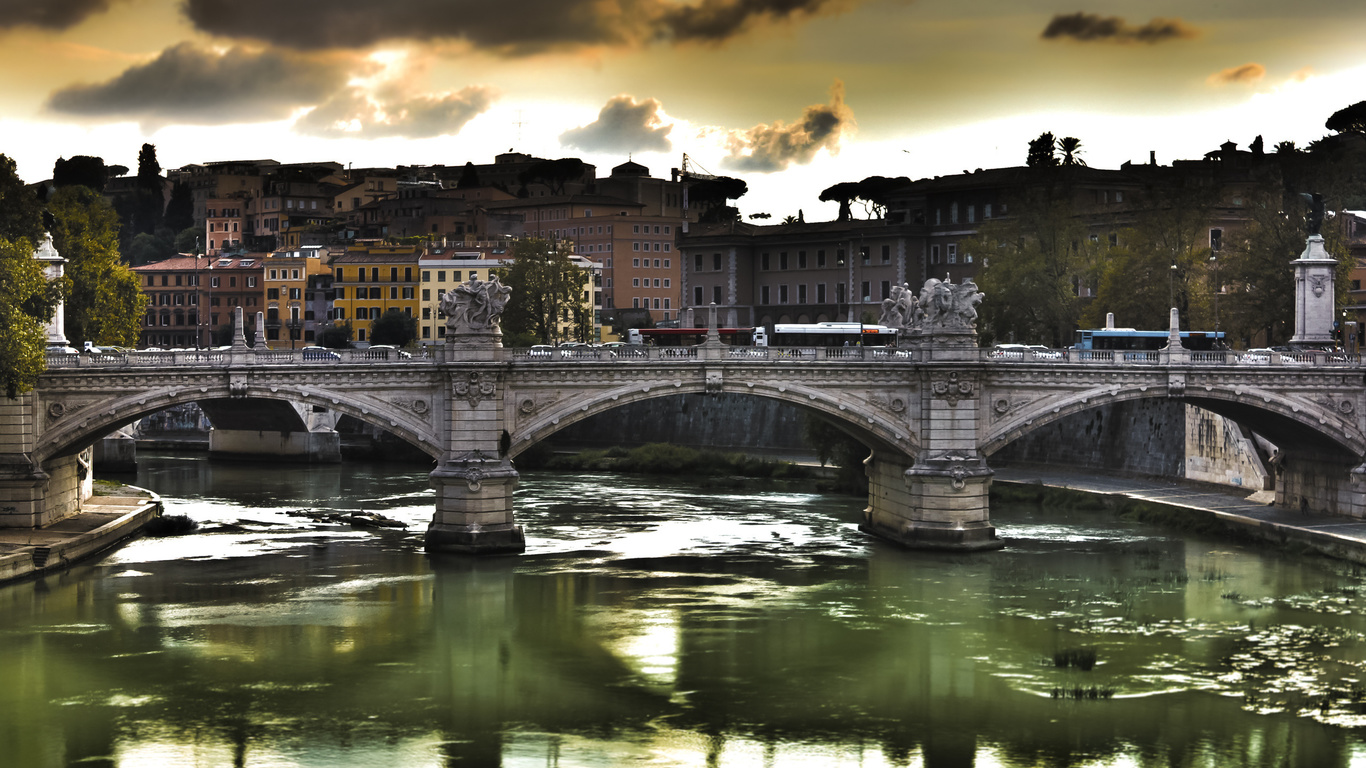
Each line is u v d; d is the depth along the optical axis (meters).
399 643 83.06
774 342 136.75
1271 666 79.25
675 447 165.88
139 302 147.88
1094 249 157.88
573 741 68.06
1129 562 104.50
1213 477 131.75
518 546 106.88
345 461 174.75
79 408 98.25
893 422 107.81
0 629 84.50
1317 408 109.25
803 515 128.12
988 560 105.31
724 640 83.94
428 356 104.19
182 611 89.00
